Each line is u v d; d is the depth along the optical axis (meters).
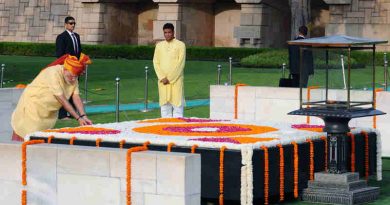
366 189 11.82
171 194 9.37
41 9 53.16
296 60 20.47
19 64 40.44
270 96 16.67
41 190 10.13
